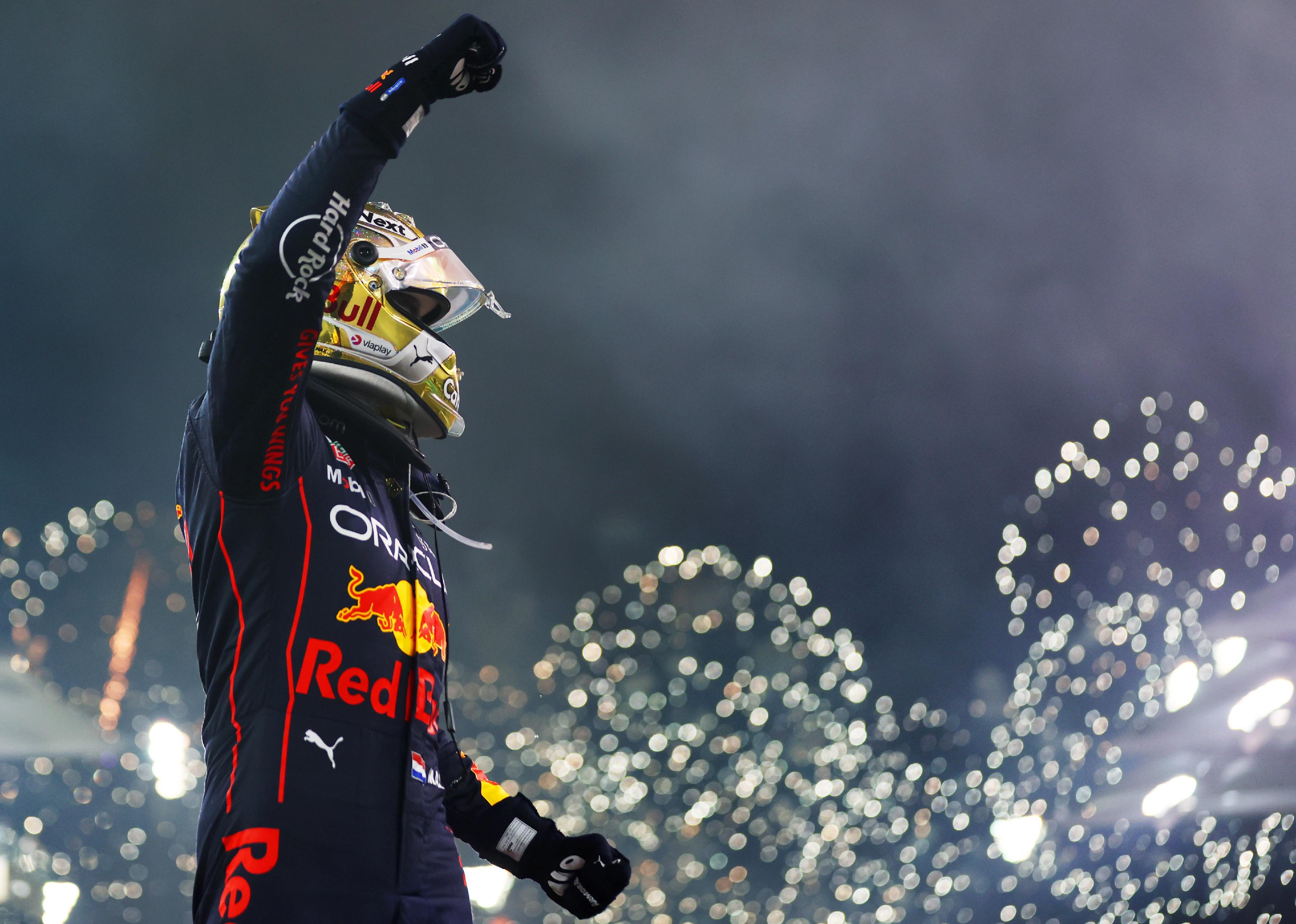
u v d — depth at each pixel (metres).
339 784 5.11
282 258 5.02
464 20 5.54
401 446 6.16
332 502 5.63
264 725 5.09
